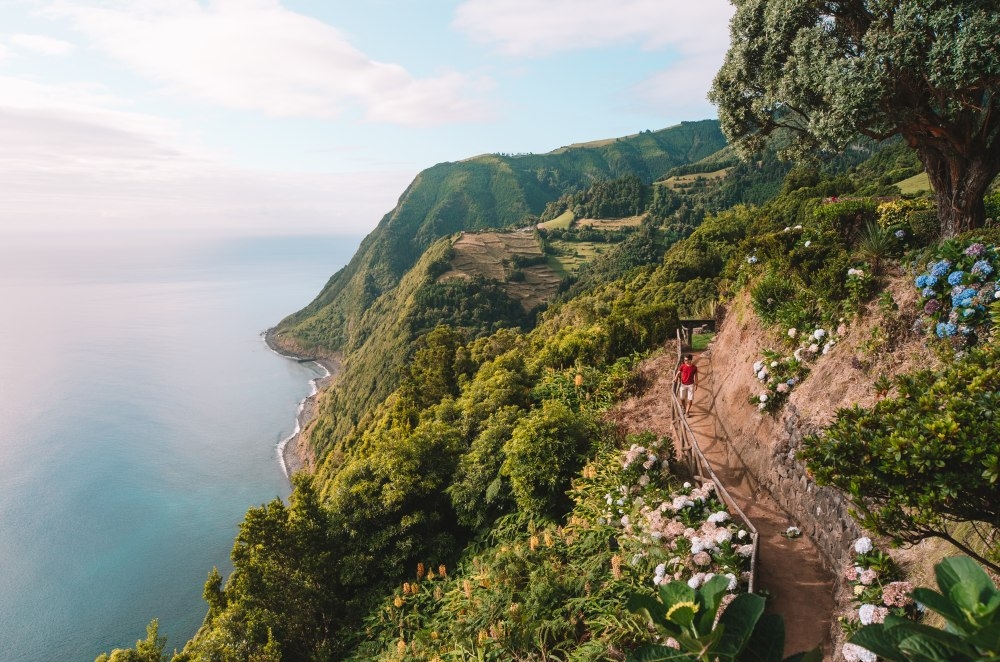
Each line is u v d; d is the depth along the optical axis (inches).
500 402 815.1
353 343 6983.3
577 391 730.2
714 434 499.2
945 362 301.6
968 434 157.2
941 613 56.4
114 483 4596.5
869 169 3597.4
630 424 577.6
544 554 431.2
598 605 338.3
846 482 167.8
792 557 323.0
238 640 535.5
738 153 584.4
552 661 328.8
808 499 340.8
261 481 4662.9
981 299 306.2
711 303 890.7
